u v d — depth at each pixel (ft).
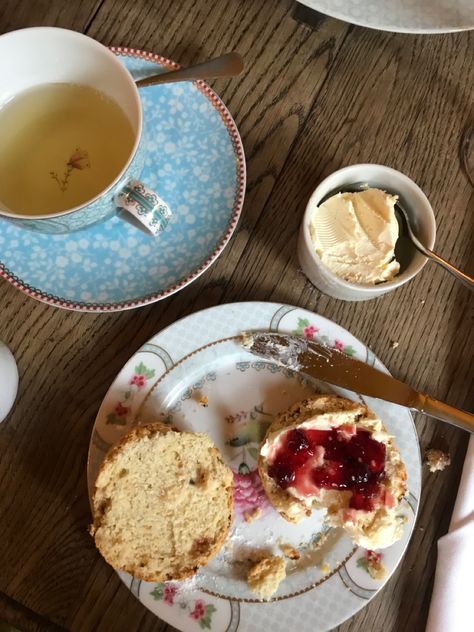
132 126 1.02
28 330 1.13
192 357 1.09
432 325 1.18
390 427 1.10
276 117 1.19
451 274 1.12
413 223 1.07
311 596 1.05
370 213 1.04
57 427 1.12
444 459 1.13
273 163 1.18
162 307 1.15
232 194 1.09
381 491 1.06
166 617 1.03
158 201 1.01
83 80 1.03
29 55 0.99
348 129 1.20
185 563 1.05
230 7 1.19
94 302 1.06
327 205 1.05
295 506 1.05
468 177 1.20
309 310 1.17
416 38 1.22
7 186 1.06
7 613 1.04
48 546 1.08
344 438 1.07
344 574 1.06
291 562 1.08
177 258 1.09
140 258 1.09
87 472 1.06
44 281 1.07
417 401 1.09
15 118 1.06
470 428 1.07
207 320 1.09
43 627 1.05
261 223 1.18
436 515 1.12
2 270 1.06
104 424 1.07
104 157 1.06
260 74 1.19
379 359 1.15
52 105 1.07
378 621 1.09
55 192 1.06
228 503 1.07
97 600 1.07
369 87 1.21
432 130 1.21
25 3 1.17
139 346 1.14
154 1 1.18
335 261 1.04
